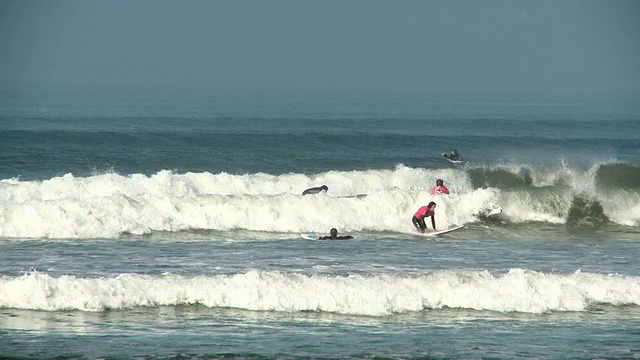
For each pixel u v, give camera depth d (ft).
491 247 287.48
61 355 156.56
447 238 306.76
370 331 180.24
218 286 198.18
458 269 239.71
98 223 287.07
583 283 214.69
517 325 188.85
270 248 268.82
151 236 285.23
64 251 249.96
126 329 174.70
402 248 277.64
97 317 182.09
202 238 285.43
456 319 192.13
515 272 217.36
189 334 173.17
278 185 389.80
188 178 374.84
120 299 190.49
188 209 308.60
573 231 338.54
